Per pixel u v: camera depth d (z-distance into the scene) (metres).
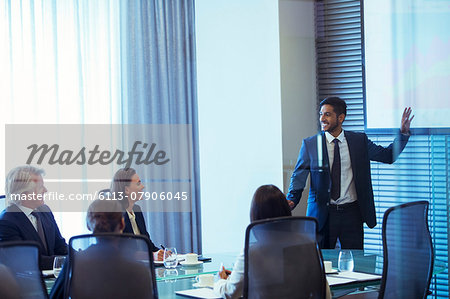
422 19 2.37
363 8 4.23
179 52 5.09
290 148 4.69
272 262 2.14
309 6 4.55
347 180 4.12
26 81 4.53
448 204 2.46
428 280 2.38
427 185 2.47
